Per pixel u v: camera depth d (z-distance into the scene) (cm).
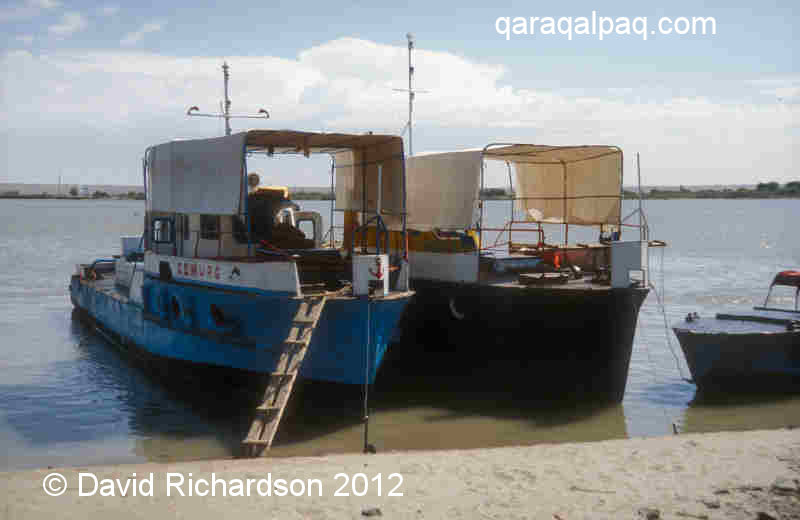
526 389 1722
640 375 1895
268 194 1820
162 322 1816
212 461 1117
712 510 849
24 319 2761
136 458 1280
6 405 1622
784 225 10319
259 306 1485
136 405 1625
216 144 1555
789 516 828
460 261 1831
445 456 1122
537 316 1683
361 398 1509
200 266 1652
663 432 1442
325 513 859
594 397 1655
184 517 852
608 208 2008
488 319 1759
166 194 1759
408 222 2062
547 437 1409
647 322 2625
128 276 2438
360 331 1455
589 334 1642
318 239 1988
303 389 1548
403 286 1577
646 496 902
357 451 1316
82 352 2181
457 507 871
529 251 2031
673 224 10756
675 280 3853
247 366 1548
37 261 5041
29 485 980
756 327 1814
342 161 1997
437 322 1891
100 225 10356
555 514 845
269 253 1619
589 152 1988
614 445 1175
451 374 1858
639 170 1770
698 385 1752
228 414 1557
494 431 1451
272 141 1672
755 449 1120
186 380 1753
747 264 4703
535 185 2256
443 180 1928
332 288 1598
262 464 1084
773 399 1675
